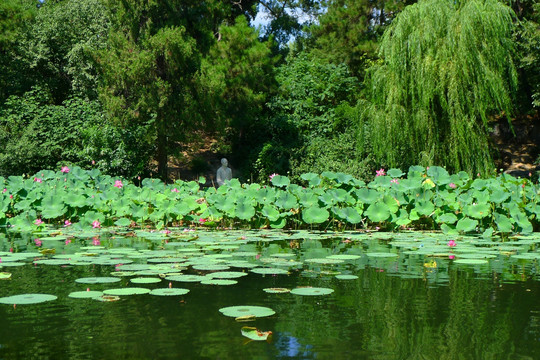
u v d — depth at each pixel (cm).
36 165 1413
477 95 1081
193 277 254
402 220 532
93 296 208
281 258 322
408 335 158
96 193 623
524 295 215
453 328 165
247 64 1538
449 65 1080
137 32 1408
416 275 263
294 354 139
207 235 477
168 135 1396
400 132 1145
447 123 1123
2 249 370
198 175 1683
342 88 1806
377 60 1884
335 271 274
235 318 178
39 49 1842
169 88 1388
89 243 410
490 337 155
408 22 1133
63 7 1917
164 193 636
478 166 1085
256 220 566
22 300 202
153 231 516
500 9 1088
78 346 145
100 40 1684
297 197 560
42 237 459
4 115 1552
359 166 1362
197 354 139
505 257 335
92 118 1457
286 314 184
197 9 1530
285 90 1783
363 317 179
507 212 517
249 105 1552
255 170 1606
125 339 152
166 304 198
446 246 394
